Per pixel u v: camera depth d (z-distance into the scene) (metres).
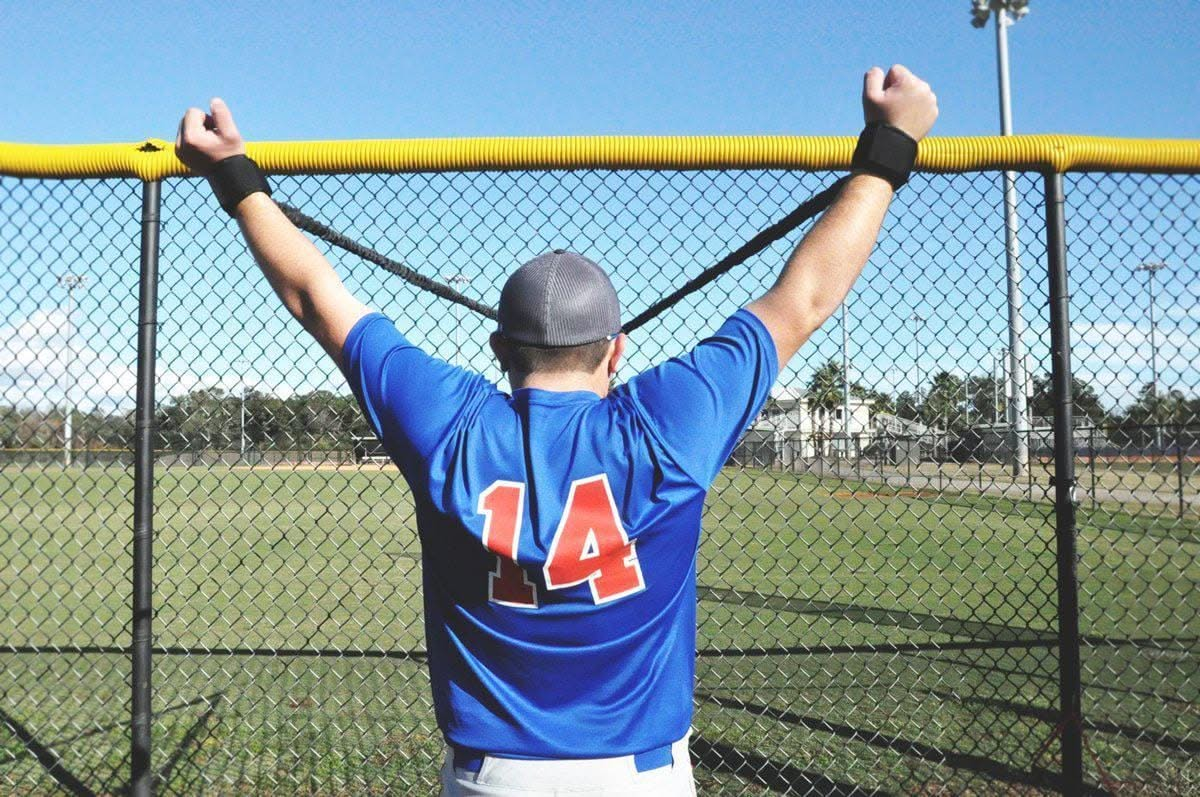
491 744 1.22
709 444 1.19
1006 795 3.51
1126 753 3.89
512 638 1.20
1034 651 5.89
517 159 2.91
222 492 13.83
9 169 2.88
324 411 3.32
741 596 8.08
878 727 4.40
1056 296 2.81
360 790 3.56
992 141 2.86
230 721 4.42
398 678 5.25
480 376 1.31
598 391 1.31
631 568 1.18
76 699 4.70
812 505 14.04
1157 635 6.08
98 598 7.86
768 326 1.25
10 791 3.46
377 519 13.16
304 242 1.36
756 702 4.84
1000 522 12.29
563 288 1.26
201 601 7.92
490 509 1.17
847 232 1.26
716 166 2.91
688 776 1.34
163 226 3.06
